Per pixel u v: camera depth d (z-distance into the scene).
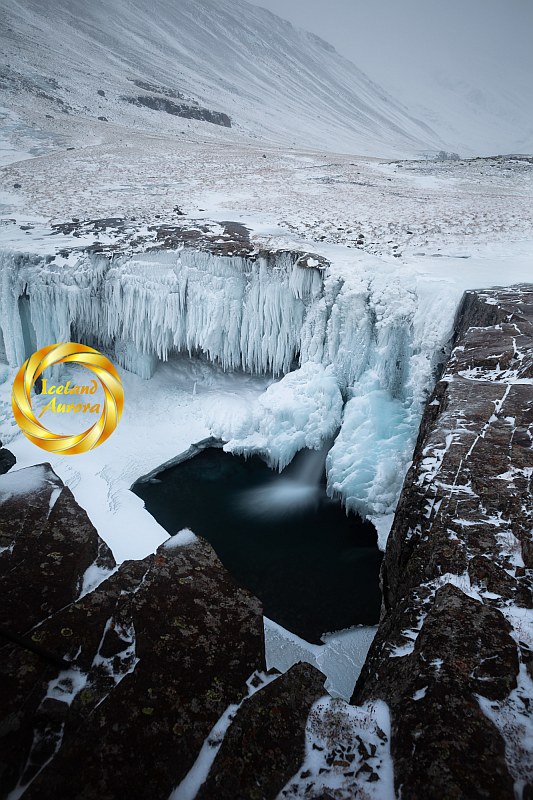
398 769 1.99
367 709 2.29
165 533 7.89
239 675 2.44
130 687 2.31
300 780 2.00
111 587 2.85
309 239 12.98
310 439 9.76
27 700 2.21
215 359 12.11
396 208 17.14
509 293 8.31
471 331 6.84
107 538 7.61
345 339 9.91
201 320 11.13
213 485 9.41
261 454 10.10
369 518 8.25
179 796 1.94
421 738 2.05
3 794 1.94
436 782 1.87
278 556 7.68
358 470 8.46
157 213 16.11
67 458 9.31
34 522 3.38
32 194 18.73
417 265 10.64
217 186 20.95
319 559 7.62
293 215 15.98
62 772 1.97
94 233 13.30
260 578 7.24
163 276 11.05
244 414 10.36
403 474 8.20
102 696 2.28
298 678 2.40
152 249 11.57
